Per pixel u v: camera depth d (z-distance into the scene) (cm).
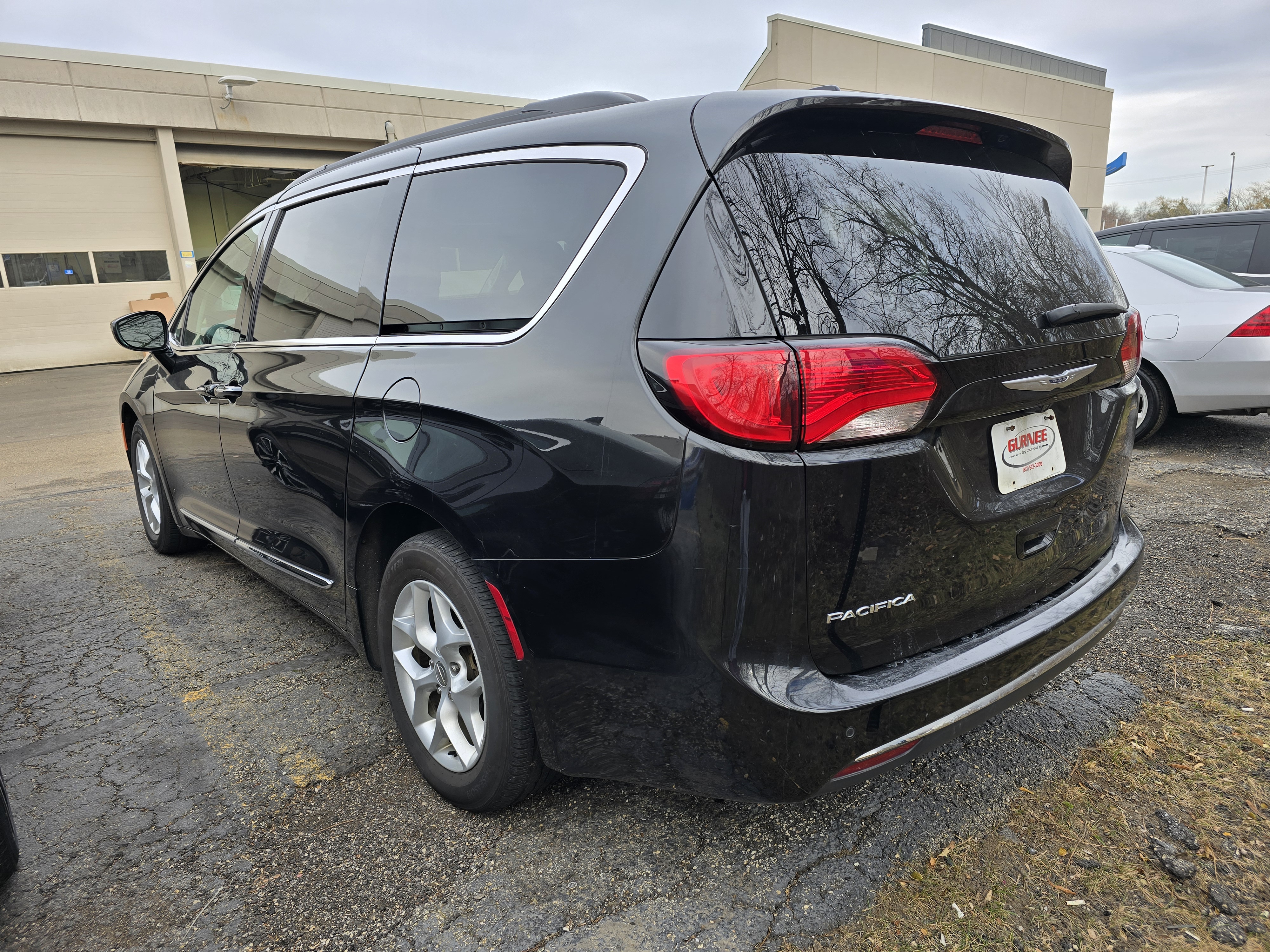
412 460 194
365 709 256
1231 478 484
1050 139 197
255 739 240
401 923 167
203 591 365
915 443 150
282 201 294
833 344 140
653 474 147
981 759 217
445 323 200
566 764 176
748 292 142
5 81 1611
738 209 147
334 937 164
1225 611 302
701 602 144
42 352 1736
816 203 151
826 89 166
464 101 2166
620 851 186
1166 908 166
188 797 212
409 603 210
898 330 146
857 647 151
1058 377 172
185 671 286
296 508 256
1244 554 359
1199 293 538
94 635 319
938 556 158
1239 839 184
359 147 2078
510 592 172
